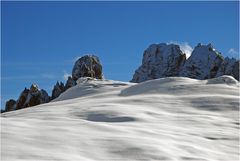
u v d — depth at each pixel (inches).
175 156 408.5
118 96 1296.8
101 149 399.2
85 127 504.4
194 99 997.8
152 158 390.6
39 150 366.6
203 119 743.7
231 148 514.9
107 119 709.9
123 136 466.6
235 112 865.5
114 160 371.2
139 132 521.3
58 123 518.9
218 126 689.0
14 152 351.9
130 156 388.2
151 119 709.3
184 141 503.8
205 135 579.5
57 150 374.6
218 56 4013.3
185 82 1349.7
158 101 981.2
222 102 952.9
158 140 467.8
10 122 489.4
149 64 4520.2
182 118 745.0
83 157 364.5
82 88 1706.4
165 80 1384.1
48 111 856.3
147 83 1393.9
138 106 899.4
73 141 414.3
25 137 410.3
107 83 1758.1
